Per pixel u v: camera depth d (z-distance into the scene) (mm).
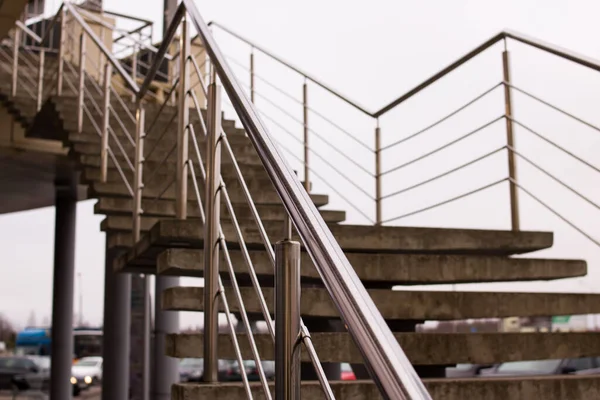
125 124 5723
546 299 2926
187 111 3217
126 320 8438
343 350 2445
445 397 2266
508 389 2309
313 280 3020
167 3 8852
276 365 1300
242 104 1786
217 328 2160
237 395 2109
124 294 8461
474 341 2543
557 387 2350
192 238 2873
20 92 6945
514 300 2883
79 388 18734
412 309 2779
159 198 3910
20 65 8008
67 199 9953
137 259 3539
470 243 3311
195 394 2078
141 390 8133
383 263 2951
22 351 29188
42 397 15570
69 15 8781
